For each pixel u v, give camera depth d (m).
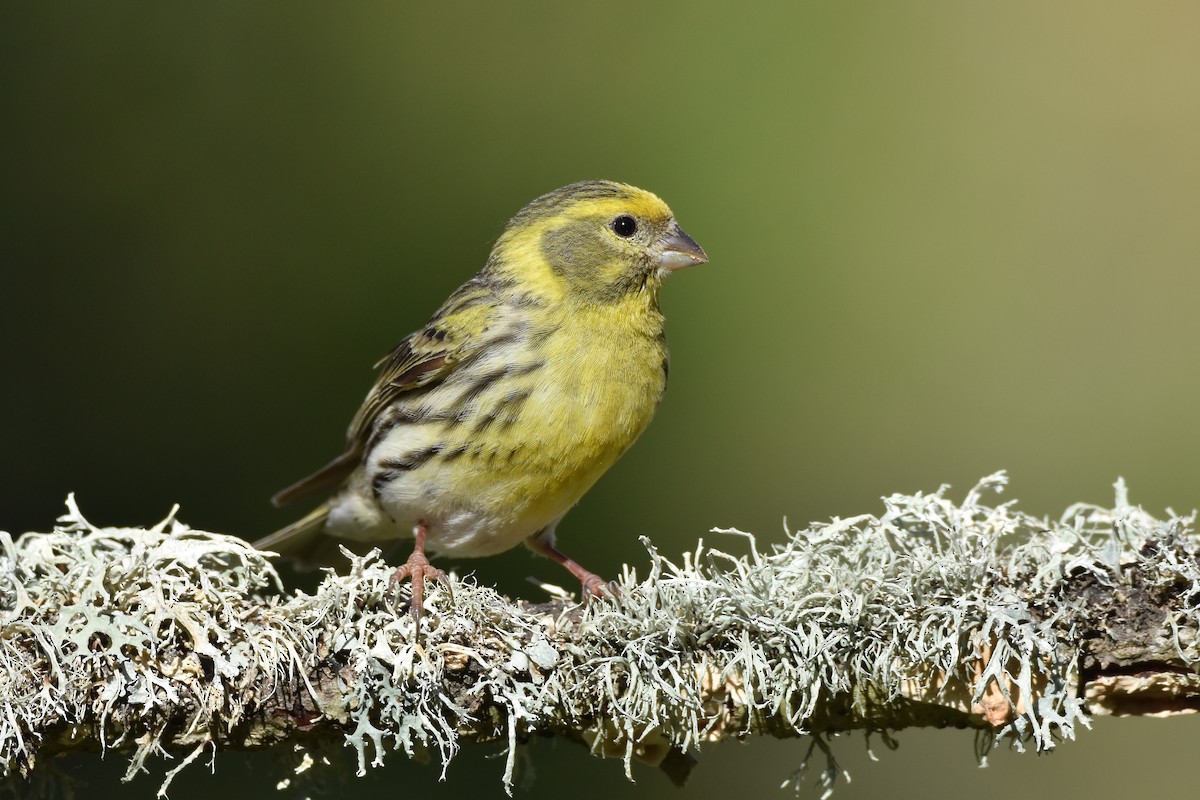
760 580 7.41
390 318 16.64
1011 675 7.11
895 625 7.21
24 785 7.60
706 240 17.72
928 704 7.33
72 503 7.52
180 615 7.08
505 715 7.43
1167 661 7.04
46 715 6.89
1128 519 7.29
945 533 7.57
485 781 12.88
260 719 7.16
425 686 7.23
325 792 7.78
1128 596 7.10
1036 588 7.15
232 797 12.16
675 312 17.38
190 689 7.07
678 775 7.96
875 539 7.48
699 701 7.26
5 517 15.09
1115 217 18.02
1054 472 16.81
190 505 15.64
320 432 16.11
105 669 6.97
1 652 6.96
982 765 7.41
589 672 7.39
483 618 7.44
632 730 7.28
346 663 7.23
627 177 17.72
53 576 7.19
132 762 7.03
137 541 7.37
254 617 7.24
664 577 7.49
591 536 16.08
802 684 7.24
